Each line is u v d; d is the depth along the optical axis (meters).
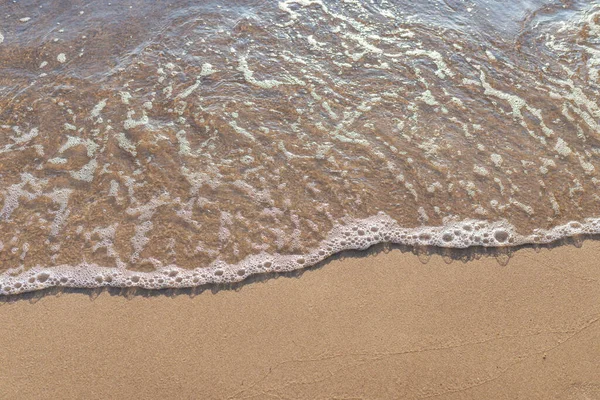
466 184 3.38
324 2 4.93
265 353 2.62
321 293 2.87
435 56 4.32
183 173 3.49
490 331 2.66
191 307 2.83
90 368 2.59
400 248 3.07
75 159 3.58
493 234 3.11
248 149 3.63
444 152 3.57
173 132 3.76
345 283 2.91
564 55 4.27
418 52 4.36
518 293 2.81
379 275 2.94
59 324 2.76
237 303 2.84
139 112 3.92
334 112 3.89
